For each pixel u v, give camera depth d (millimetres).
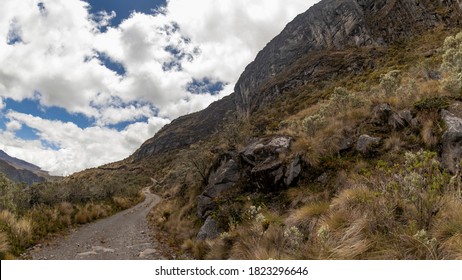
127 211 26812
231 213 9648
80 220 15984
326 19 98000
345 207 5520
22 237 9617
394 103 9961
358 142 9188
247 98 133250
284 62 111125
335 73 64125
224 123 19000
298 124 14961
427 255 3582
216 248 7848
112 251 9852
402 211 4566
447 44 11773
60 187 22453
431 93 9242
